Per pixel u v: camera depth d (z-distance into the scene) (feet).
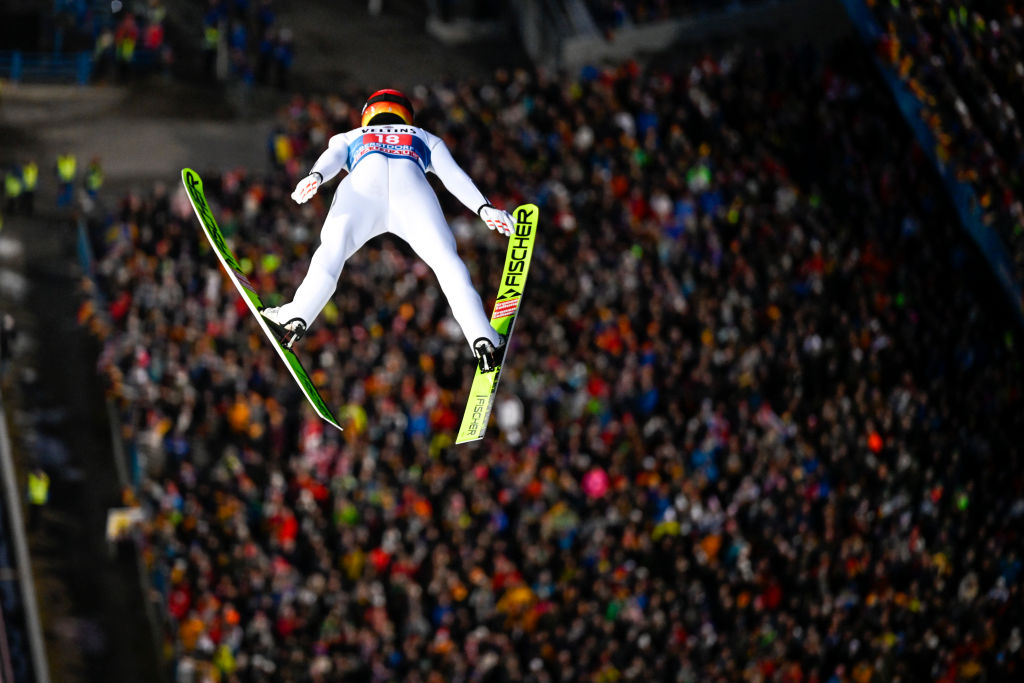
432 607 299.99
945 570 306.14
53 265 421.18
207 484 327.06
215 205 410.93
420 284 386.32
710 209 423.64
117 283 388.16
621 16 529.45
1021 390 357.41
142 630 317.63
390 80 521.65
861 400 349.00
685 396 358.43
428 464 332.60
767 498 326.03
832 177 429.38
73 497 347.56
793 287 393.29
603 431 342.44
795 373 363.15
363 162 97.55
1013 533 313.73
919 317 382.01
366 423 343.05
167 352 353.92
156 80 504.43
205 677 280.31
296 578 295.48
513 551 314.35
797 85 466.70
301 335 92.99
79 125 478.59
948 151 421.18
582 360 363.76
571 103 456.45
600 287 388.16
